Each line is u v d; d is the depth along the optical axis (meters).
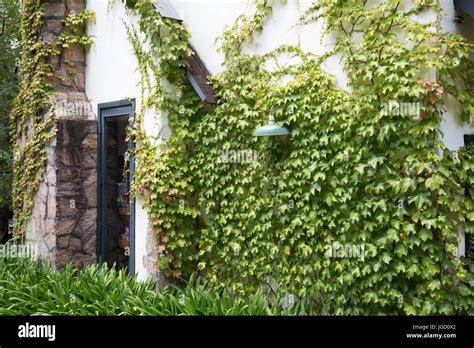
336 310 3.50
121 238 5.38
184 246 4.42
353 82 3.48
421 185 3.10
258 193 4.08
